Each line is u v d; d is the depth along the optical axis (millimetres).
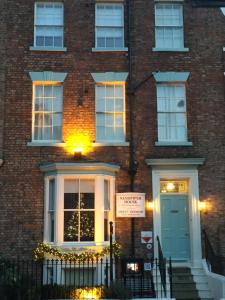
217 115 16766
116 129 16719
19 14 17188
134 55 17031
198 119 16719
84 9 17391
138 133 16500
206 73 17047
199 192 16141
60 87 16891
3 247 15492
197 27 17406
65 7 17359
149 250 15609
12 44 16875
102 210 15297
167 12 17625
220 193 16172
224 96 16906
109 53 17031
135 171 16078
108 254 15102
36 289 13211
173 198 16531
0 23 16969
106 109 16812
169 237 16219
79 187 15508
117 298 12672
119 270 15227
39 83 16797
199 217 15953
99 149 16312
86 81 16781
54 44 17234
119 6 17578
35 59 16828
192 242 15805
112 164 15750
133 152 16312
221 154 16469
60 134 16562
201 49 17219
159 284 14656
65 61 16875
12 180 15922
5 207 15750
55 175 15484
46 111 16703
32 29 17109
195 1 17562
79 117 16500
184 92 17031
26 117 16422
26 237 15570
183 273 15352
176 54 17141
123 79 16797
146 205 15945
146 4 17516
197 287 14906
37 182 15930
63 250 14945
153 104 16750
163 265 13570
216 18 17516
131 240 15664
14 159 16078
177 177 16219
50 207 15648
